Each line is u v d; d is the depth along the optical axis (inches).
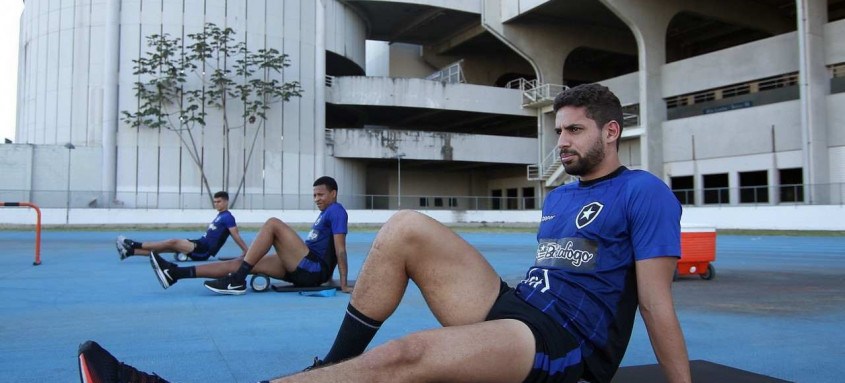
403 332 198.8
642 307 89.7
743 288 322.3
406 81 1611.7
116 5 1405.0
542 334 87.0
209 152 1427.2
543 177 1637.6
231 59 1456.7
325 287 289.0
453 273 97.1
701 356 169.5
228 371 149.4
